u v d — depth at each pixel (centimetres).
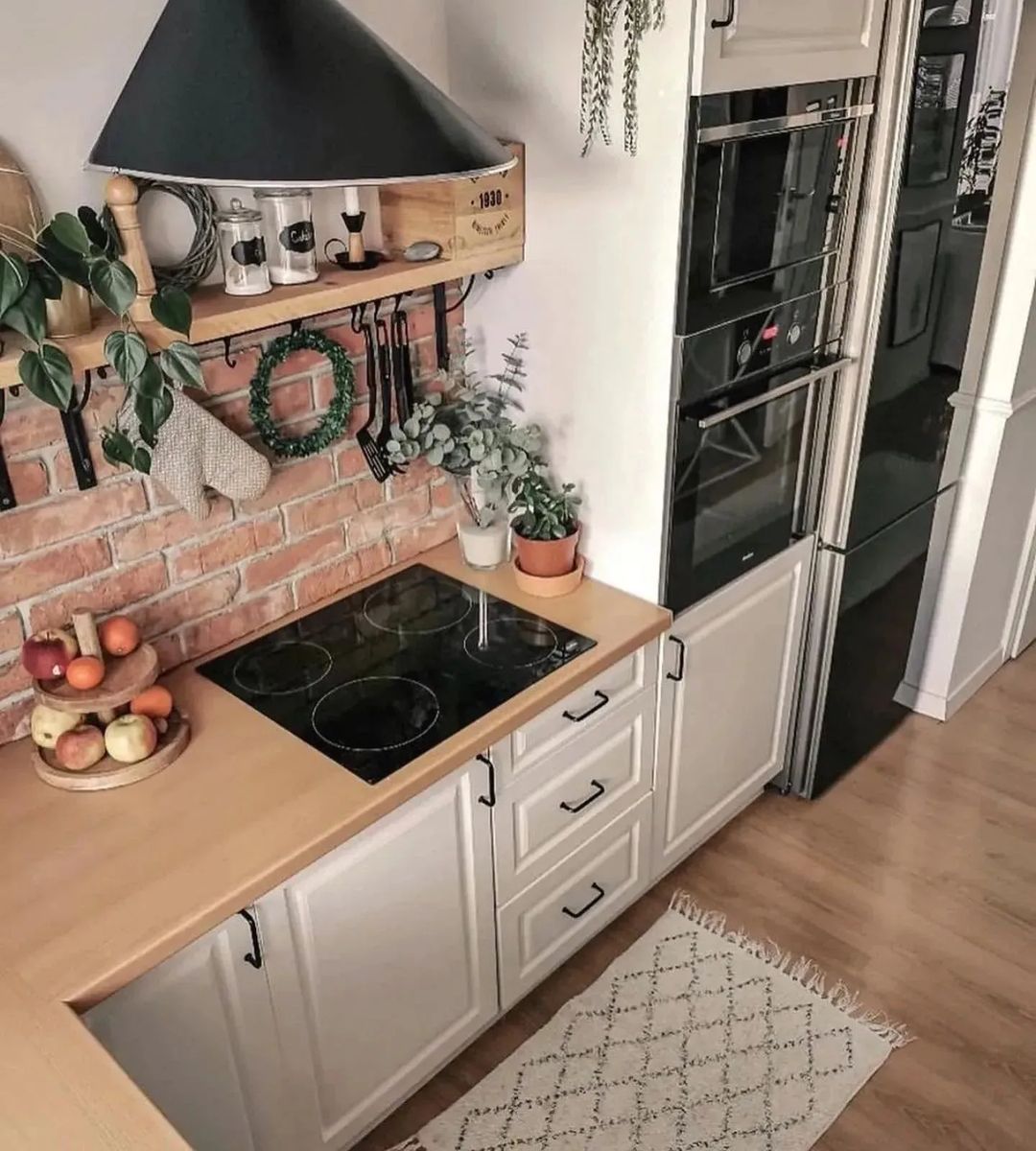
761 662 257
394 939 186
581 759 214
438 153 131
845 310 231
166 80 134
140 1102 122
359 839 172
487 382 231
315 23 133
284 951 167
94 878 155
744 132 185
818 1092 212
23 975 140
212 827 164
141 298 158
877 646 286
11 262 135
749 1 174
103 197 169
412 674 200
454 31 202
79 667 171
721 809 267
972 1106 210
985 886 262
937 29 209
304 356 203
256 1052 169
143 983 148
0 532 170
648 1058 220
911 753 308
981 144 235
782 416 229
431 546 243
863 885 262
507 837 203
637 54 178
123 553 187
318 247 200
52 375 141
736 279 199
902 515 271
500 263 206
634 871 245
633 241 193
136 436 176
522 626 214
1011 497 303
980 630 322
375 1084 195
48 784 173
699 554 223
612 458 215
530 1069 218
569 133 194
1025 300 263
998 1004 231
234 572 206
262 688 197
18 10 152
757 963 241
